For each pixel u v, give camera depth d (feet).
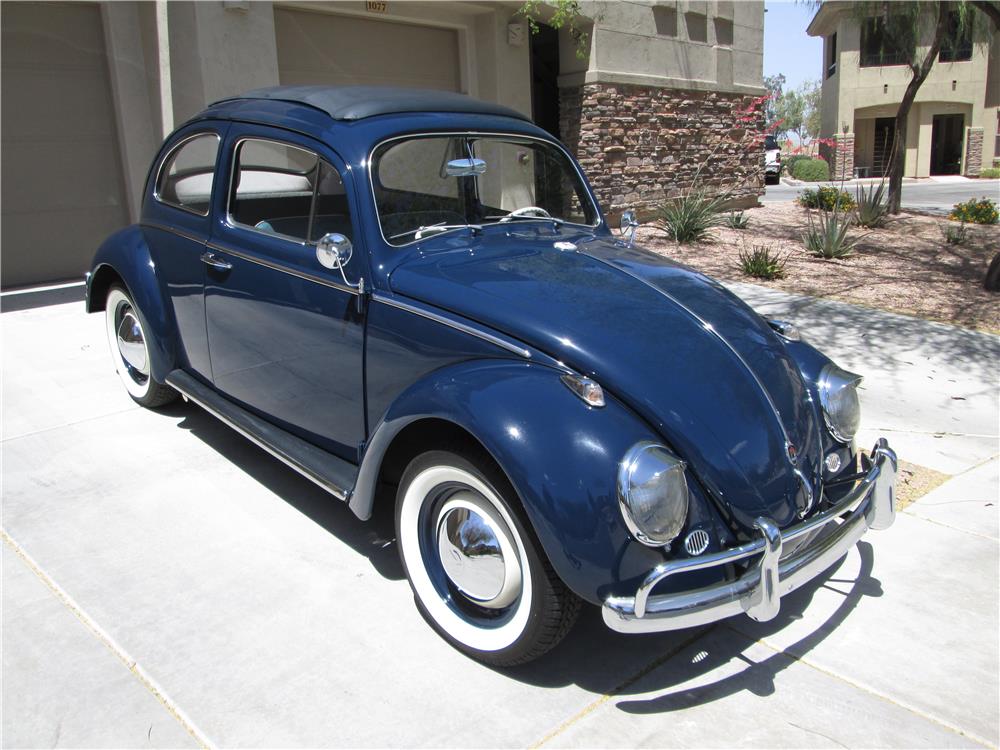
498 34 35.29
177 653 9.32
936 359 21.24
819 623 10.22
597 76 38.24
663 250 34.71
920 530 12.54
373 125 11.12
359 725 8.30
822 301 26.96
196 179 13.56
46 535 11.78
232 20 26.35
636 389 8.68
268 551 11.44
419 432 10.06
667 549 8.16
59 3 26.14
